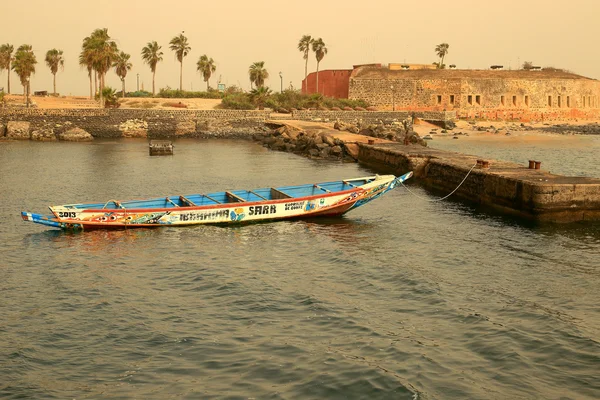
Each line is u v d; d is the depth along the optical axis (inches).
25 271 852.0
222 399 514.3
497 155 2559.1
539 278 820.0
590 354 584.4
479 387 527.5
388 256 925.8
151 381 543.5
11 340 620.7
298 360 575.5
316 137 2454.5
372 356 581.9
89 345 611.5
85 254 934.4
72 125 3166.8
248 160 2219.5
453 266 875.4
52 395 521.0
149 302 726.5
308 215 1171.9
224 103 3973.9
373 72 4655.5
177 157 2311.8
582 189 1133.1
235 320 669.9
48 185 1606.8
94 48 3511.3
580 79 4960.6
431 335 629.0
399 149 1940.2
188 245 984.3
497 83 4566.9
